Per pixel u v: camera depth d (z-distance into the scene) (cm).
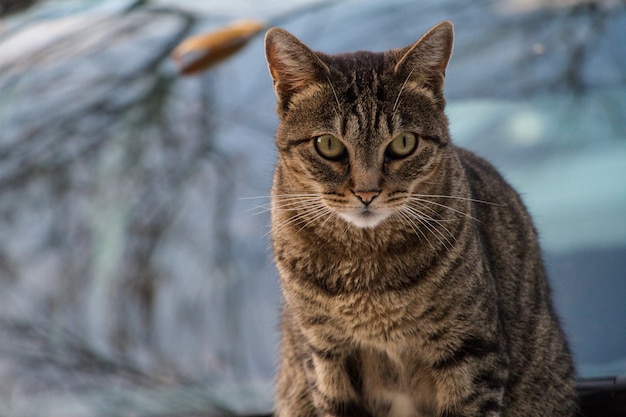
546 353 782
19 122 846
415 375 723
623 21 849
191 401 721
